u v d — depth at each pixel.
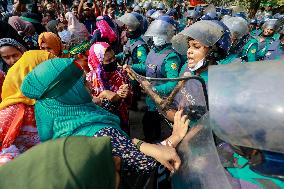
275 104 0.82
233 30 3.56
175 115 1.46
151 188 1.37
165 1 11.37
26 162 0.70
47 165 0.69
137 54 4.02
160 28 3.14
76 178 0.69
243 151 0.92
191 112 1.47
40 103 1.52
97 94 2.74
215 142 1.10
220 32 2.06
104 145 0.78
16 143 1.84
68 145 0.75
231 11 8.14
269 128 0.82
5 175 0.68
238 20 3.71
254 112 0.83
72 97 1.51
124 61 4.28
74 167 0.70
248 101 0.85
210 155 1.07
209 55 2.12
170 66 3.00
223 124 0.87
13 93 1.93
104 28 4.33
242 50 3.84
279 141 0.82
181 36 2.53
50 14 8.02
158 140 2.97
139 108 3.70
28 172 0.68
